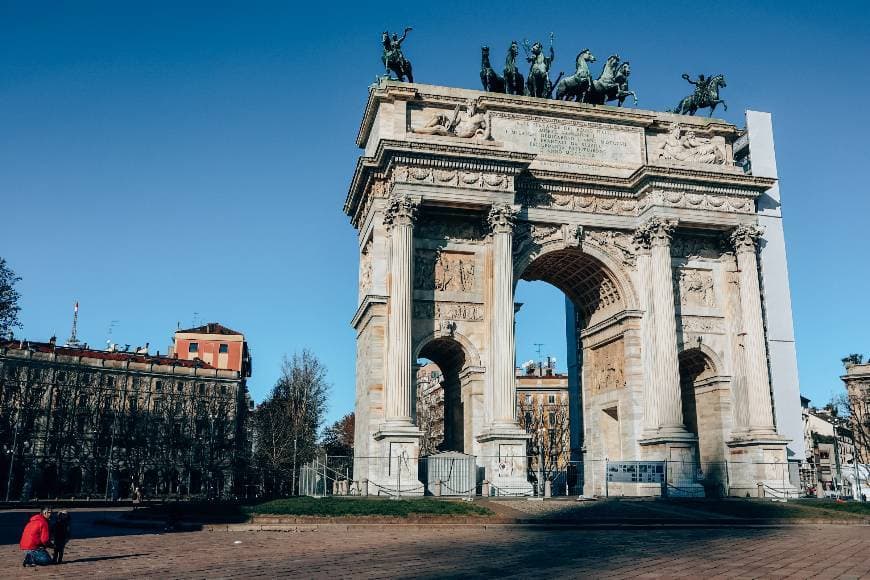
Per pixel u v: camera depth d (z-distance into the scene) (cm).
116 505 8806
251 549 3150
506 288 6038
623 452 6506
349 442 16312
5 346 11519
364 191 6606
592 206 6656
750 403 6400
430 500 4834
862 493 8144
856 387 14988
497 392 5872
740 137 7462
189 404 13212
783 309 7069
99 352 13200
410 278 5909
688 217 6556
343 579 2217
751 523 4553
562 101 6719
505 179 6194
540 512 4609
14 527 4794
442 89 6556
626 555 2831
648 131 6988
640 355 6519
